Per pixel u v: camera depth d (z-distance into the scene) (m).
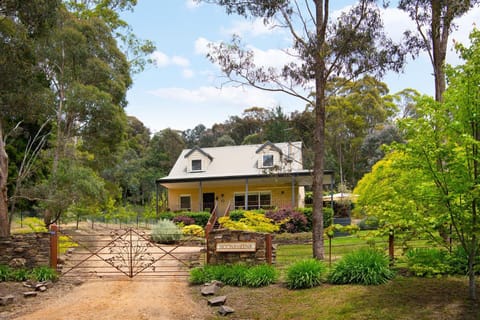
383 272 8.54
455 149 6.59
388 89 45.81
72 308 8.21
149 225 26.16
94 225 27.16
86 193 16.19
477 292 7.33
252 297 8.44
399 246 9.12
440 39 12.62
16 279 10.53
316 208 12.15
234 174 25.80
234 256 10.54
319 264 9.23
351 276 8.57
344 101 41.91
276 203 26.70
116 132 21.75
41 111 17.75
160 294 9.20
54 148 20.86
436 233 7.99
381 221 8.53
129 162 44.75
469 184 6.41
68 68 20.48
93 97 19.84
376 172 9.27
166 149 51.75
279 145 27.00
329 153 43.12
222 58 12.44
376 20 11.60
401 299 7.27
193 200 28.12
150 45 30.19
